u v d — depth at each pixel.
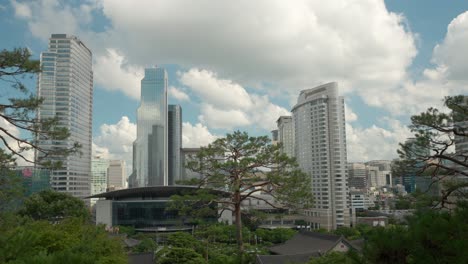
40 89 127.88
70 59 134.62
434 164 17.62
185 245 51.50
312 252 43.81
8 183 15.57
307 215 122.56
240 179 27.11
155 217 95.06
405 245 5.23
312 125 120.81
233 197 27.89
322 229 81.94
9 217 13.76
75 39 139.50
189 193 27.62
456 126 16.45
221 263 25.59
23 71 14.88
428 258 4.99
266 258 41.44
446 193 14.92
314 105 120.50
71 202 57.44
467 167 17.30
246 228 69.81
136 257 40.81
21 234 7.33
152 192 98.31
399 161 18.23
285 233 73.88
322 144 116.94
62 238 17.19
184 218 93.94
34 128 15.69
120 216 95.44
